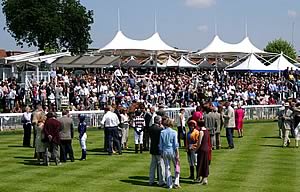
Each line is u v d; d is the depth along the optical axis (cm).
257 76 5097
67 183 1401
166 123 1355
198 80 4338
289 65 4634
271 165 1714
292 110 2230
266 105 3731
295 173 1562
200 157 1390
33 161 1816
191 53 5056
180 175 1527
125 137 2159
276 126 3309
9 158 1889
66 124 1780
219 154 1986
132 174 1545
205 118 2130
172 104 3619
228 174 1539
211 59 6209
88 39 7694
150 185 1381
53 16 7131
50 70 4016
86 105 3316
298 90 4288
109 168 1655
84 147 1855
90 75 4047
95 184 1388
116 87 3641
